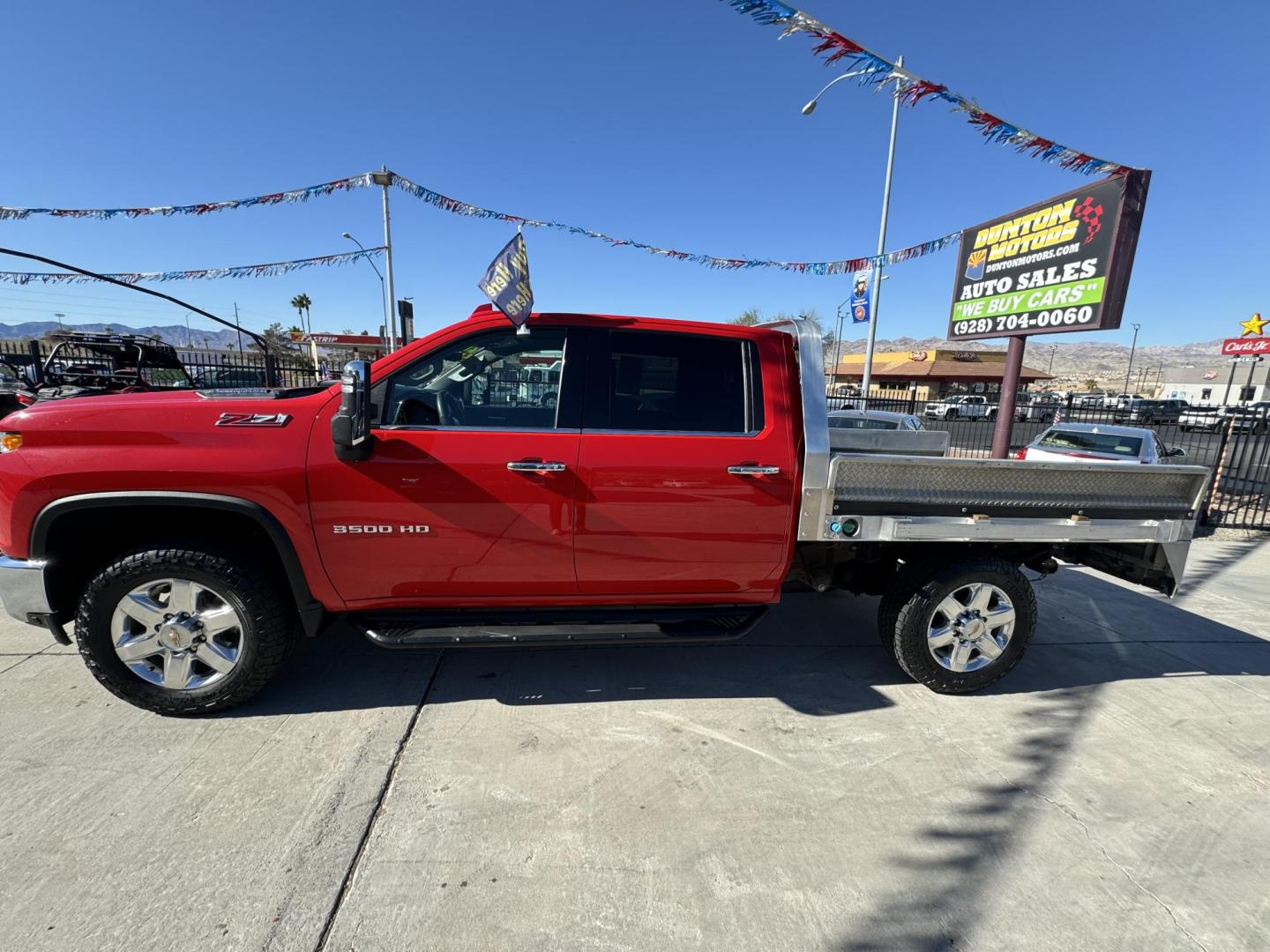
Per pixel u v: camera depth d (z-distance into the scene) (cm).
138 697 290
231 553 284
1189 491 351
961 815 253
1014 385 731
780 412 318
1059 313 657
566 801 252
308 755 273
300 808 241
